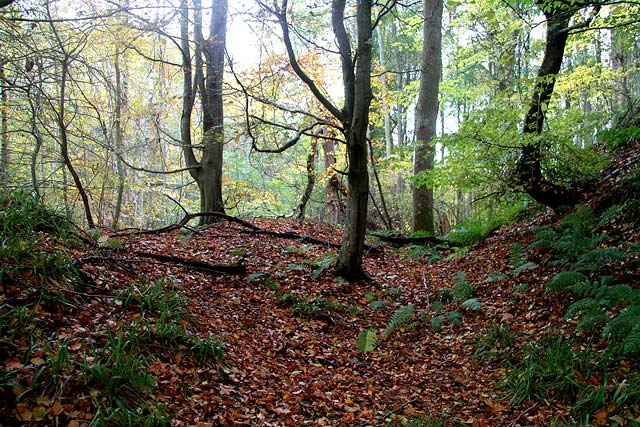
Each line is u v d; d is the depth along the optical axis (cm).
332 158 1745
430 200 1500
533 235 957
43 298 458
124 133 1912
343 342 699
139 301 541
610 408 420
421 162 1482
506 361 566
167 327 502
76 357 397
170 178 2436
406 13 1939
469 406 502
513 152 928
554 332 586
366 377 593
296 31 886
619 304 569
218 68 1234
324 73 1449
